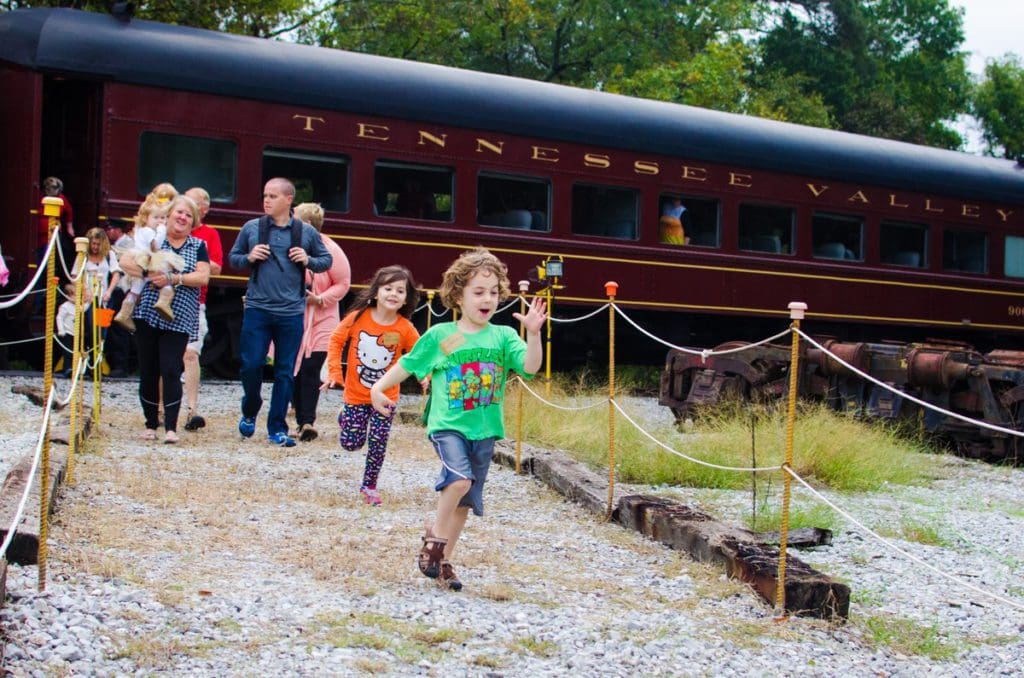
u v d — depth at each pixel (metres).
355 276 13.43
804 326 17.31
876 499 8.23
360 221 13.41
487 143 14.15
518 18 30.31
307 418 8.94
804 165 16.45
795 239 16.50
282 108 13.00
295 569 5.00
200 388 12.45
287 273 8.48
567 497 7.31
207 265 8.29
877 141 17.64
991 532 7.30
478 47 31.95
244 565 4.98
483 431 4.95
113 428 8.88
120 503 6.02
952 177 17.86
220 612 4.22
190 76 12.51
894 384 11.64
